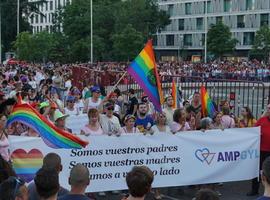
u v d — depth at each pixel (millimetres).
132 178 5043
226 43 72000
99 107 12812
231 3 82875
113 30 72562
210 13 85750
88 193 9508
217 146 10117
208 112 12602
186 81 21188
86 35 75125
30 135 8945
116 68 42938
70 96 14039
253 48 71250
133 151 9492
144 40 71625
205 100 12602
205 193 4266
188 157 9922
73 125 13008
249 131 10297
